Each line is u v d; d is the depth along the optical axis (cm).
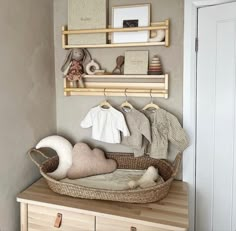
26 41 157
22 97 155
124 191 135
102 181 161
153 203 139
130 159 179
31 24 161
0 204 141
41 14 171
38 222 144
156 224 122
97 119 174
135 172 175
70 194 145
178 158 156
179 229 118
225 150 161
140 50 172
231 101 157
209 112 164
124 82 177
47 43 179
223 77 158
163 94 166
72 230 138
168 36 162
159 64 165
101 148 188
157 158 164
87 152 170
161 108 171
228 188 162
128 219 126
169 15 165
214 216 168
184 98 166
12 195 150
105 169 172
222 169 163
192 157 168
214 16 158
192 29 161
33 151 168
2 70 139
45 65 178
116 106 180
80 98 188
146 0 168
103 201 141
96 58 181
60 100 192
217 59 159
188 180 170
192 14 161
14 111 149
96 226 134
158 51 169
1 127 139
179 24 164
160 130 164
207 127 165
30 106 164
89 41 173
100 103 184
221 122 161
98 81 182
